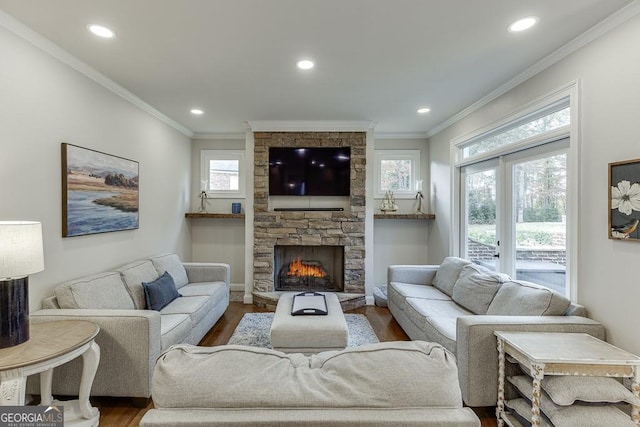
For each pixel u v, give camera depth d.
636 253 1.95
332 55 2.61
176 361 0.94
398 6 1.98
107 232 3.13
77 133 2.73
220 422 0.83
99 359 2.08
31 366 1.62
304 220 4.68
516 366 2.10
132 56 2.61
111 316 2.23
